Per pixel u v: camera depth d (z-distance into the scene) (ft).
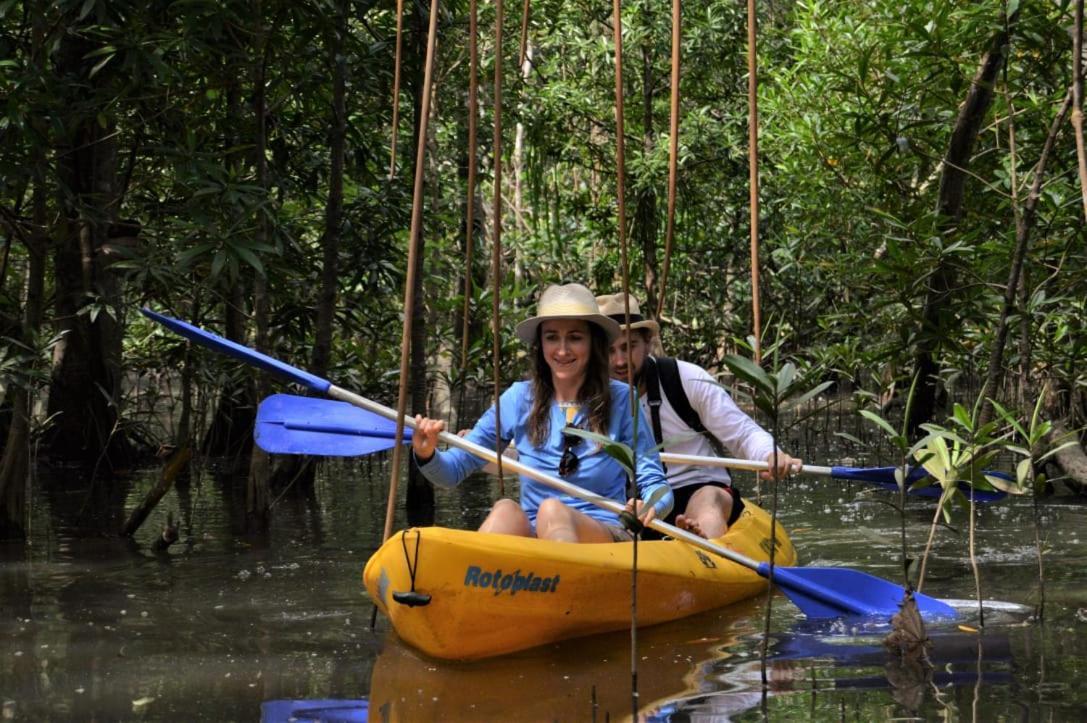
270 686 10.17
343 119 23.97
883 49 25.67
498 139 11.17
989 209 26.37
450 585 11.05
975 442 12.53
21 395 19.26
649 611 12.73
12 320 22.94
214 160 21.61
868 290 28.12
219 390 28.25
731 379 47.62
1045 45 20.81
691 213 48.26
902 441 11.64
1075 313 22.02
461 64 34.37
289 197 29.25
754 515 16.58
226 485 27.30
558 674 10.52
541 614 11.62
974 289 22.72
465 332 12.21
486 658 11.28
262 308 22.29
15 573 16.25
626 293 9.86
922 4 23.31
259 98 21.22
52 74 18.71
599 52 44.86
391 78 25.18
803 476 27.22
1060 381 23.71
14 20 21.20
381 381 32.01
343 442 13.98
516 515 12.67
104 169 25.58
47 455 30.66
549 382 13.55
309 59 22.16
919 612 11.50
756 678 10.09
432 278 33.71
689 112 43.93
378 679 10.41
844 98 30.89
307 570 16.33
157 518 22.02
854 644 11.37
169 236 22.82
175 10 19.01
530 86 44.65
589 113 46.62
